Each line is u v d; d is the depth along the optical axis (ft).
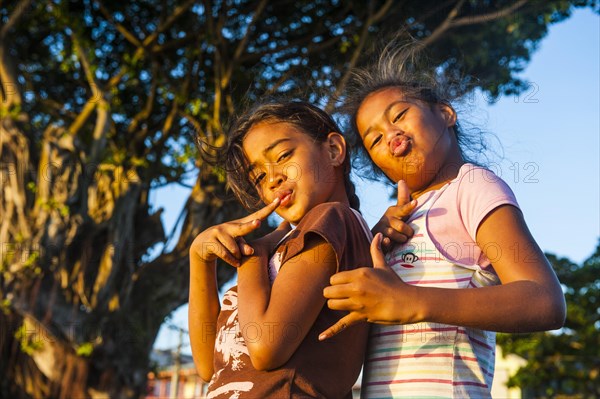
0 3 35.09
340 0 33.68
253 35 34.83
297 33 34.78
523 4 30.07
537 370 55.01
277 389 4.78
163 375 72.95
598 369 54.19
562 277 54.70
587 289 53.83
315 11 33.96
